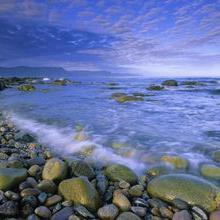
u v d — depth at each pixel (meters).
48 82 42.31
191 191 3.54
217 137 6.68
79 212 3.16
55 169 4.06
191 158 5.14
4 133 7.75
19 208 3.27
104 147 6.00
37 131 7.93
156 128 7.70
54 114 10.38
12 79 43.09
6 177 3.74
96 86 32.97
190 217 3.11
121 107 12.42
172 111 11.18
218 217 3.10
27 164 4.68
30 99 16.39
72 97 17.69
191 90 23.95
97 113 10.53
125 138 6.56
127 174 4.23
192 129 7.60
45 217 3.13
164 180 3.83
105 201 3.64
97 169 4.84
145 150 5.66
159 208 3.35
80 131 7.45
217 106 12.95
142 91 23.66
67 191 3.53
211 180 4.20
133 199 3.62
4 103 14.63
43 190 3.65
